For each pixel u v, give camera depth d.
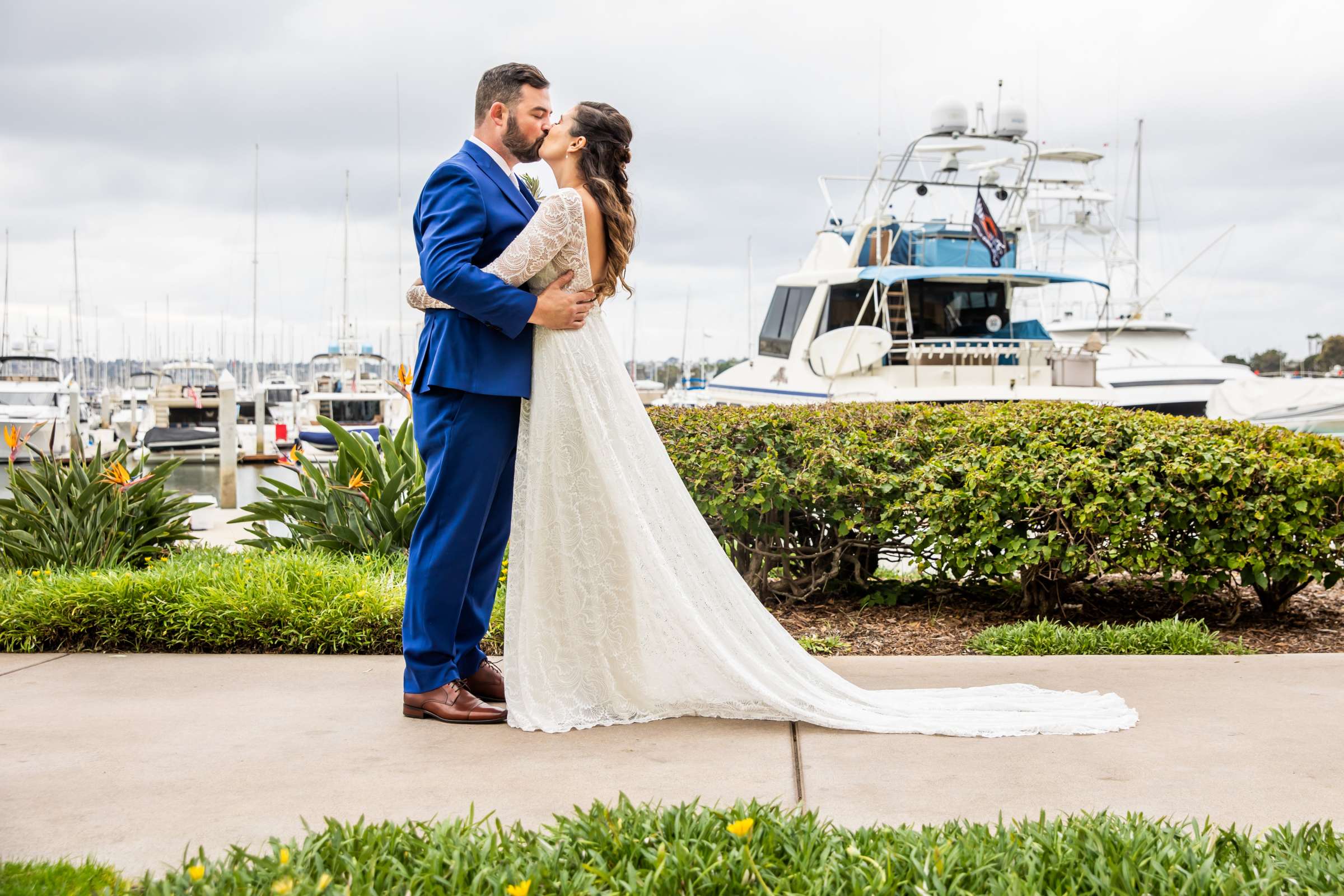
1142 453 5.06
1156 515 4.94
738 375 16.42
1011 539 5.13
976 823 2.48
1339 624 5.27
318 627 4.63
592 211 3.54
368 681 4.10
